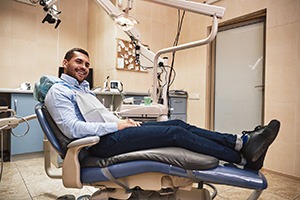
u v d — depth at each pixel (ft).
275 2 8.20
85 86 5.45
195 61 11.57
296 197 5.95
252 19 9.43
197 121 11.39
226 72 10.49
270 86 8.29
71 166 3.60
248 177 3.42
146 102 6.20
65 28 11.66
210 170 3.49
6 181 6.54
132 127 4.20
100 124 4.07
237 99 10.04
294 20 7.66
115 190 3.96
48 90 4.38
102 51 11.38
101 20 11.40
